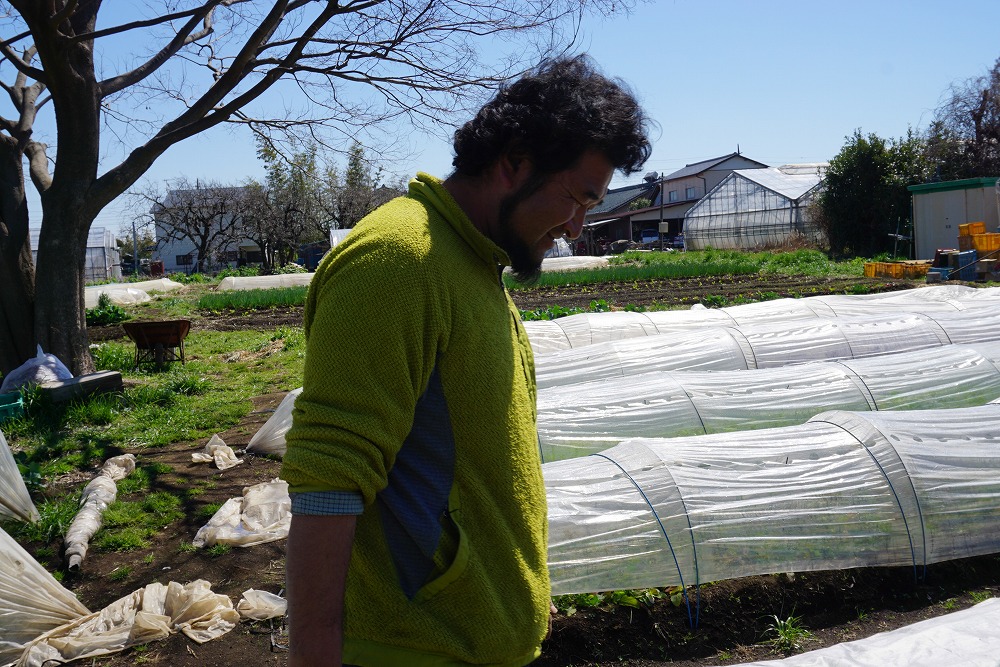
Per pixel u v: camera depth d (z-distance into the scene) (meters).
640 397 6.12
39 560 5.08
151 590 4.41
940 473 4.45
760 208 38.09
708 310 10.55
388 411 1.35
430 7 10.03
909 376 6.55
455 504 1.48
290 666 1.34
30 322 10.60
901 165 31.17
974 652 2.72
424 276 1.40
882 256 27.38
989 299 11.70
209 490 6.28
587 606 4.02
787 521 4.18
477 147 1.57
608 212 63.88
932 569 4.43
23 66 10.05
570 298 20.09
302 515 1.32
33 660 3.83
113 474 6.59
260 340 14.83
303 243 41.94
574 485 4.23
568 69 1.63
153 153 10.48
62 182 10.29
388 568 1.45
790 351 8.14
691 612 4.04
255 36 9.88
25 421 8.34
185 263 53.78
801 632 3.92
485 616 1.47
